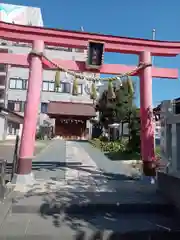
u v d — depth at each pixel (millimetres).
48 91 40812
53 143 27469
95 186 8273
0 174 6625
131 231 5129
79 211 6254
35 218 5773
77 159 14797
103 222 5629
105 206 6375
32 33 8812
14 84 40719
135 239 5074
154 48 9492
